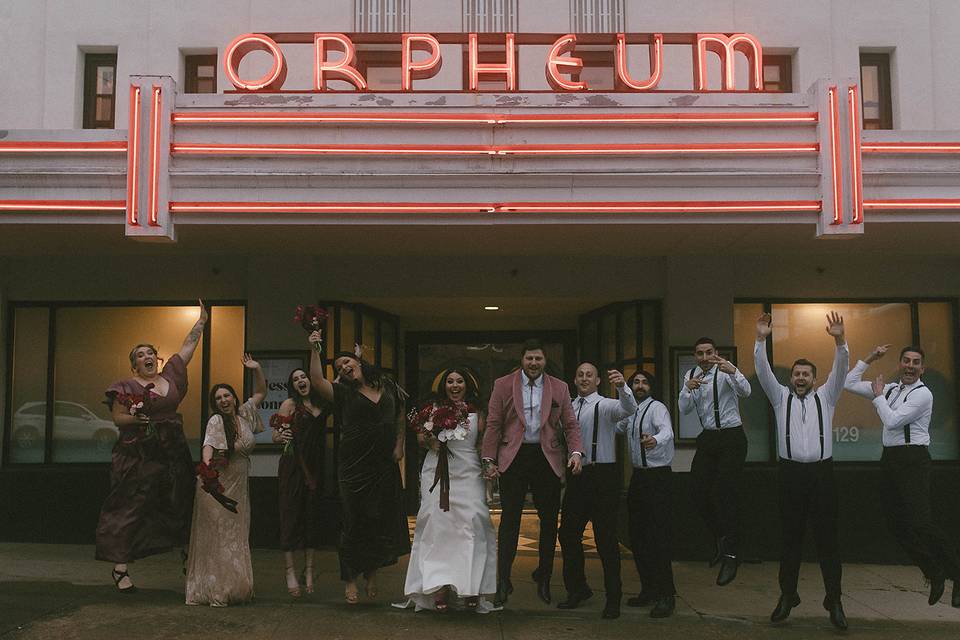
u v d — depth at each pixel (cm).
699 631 632
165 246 893
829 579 646
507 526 670
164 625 611
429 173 773
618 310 1059
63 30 971
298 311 659
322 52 810
